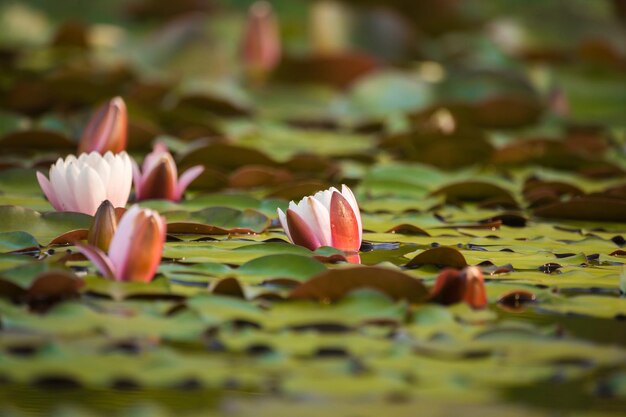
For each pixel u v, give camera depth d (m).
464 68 12.30
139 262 4.09
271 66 13.20
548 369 3.23
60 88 10.06
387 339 3.50
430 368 3.22
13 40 14.84
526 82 12.15
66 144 7.64
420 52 14.84
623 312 3.99
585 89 12.73
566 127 11.02
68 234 4.79
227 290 3.93
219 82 12.84
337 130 10.91
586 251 5.18
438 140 8.98
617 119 12.38
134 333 3.45
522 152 8.18
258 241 5.07
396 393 2.98
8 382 3.08
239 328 3.56
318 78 12.99
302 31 15.38
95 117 6.41
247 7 19.09
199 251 4.77
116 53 14.09
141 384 2.98
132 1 18.59
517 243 5.35
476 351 3.39
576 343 3.50
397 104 11.86
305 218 4.85
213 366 3.16
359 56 12.98
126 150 7.78
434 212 6.22
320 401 2.91
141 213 4.11
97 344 3.31
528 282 4.43
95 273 4.24
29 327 3.46
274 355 3.29
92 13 18.80
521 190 7.06
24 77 11.27
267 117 11.47
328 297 3.93
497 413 2.84
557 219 6.10
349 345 3.42
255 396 2.94
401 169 7.36
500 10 19.22
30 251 4.66
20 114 10.00
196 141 8.27
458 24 18.11
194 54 13.44
